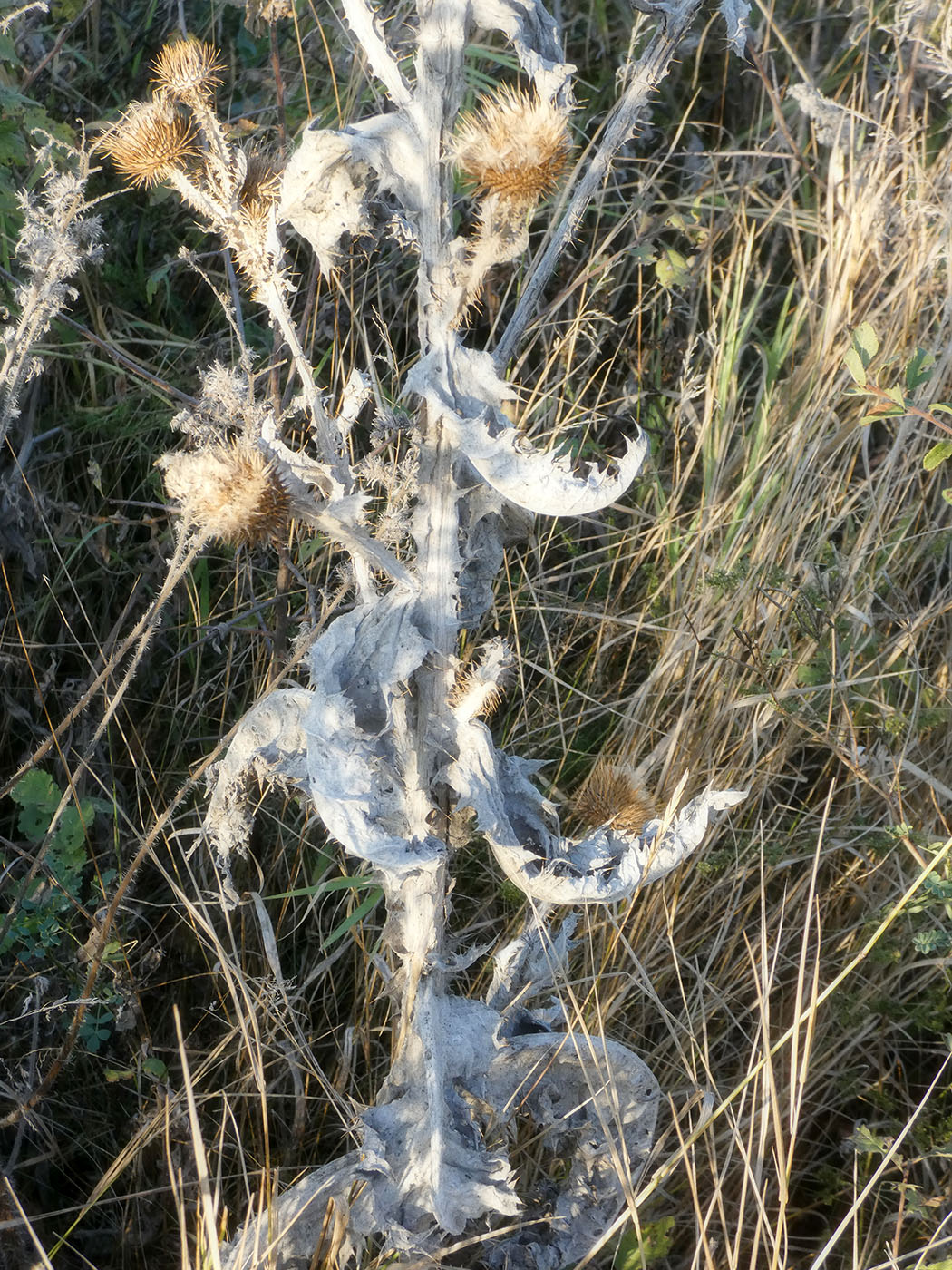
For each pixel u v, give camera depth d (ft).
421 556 2.27
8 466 3.43
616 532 3.65
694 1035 3.08
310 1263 2.54
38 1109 3.00
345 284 3.51
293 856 3.27
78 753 3.25
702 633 3.39
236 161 2.30
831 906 3.37
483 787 2.32
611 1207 2.64
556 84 2.10
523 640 3.58
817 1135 3.24
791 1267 2.98
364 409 3.39
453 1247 2.48
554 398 3.51
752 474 3.59
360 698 2.26
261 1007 2.97
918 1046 3.27
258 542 2.14
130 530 3.53
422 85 2.12
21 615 3.38
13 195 3.13
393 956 2.81
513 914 3.16
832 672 3.20
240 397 2.56
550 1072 2.54
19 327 2.73
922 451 3.64
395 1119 2.46
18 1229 2.75
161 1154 2.99
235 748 2.39
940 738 3.52
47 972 3.06
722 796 2.31
